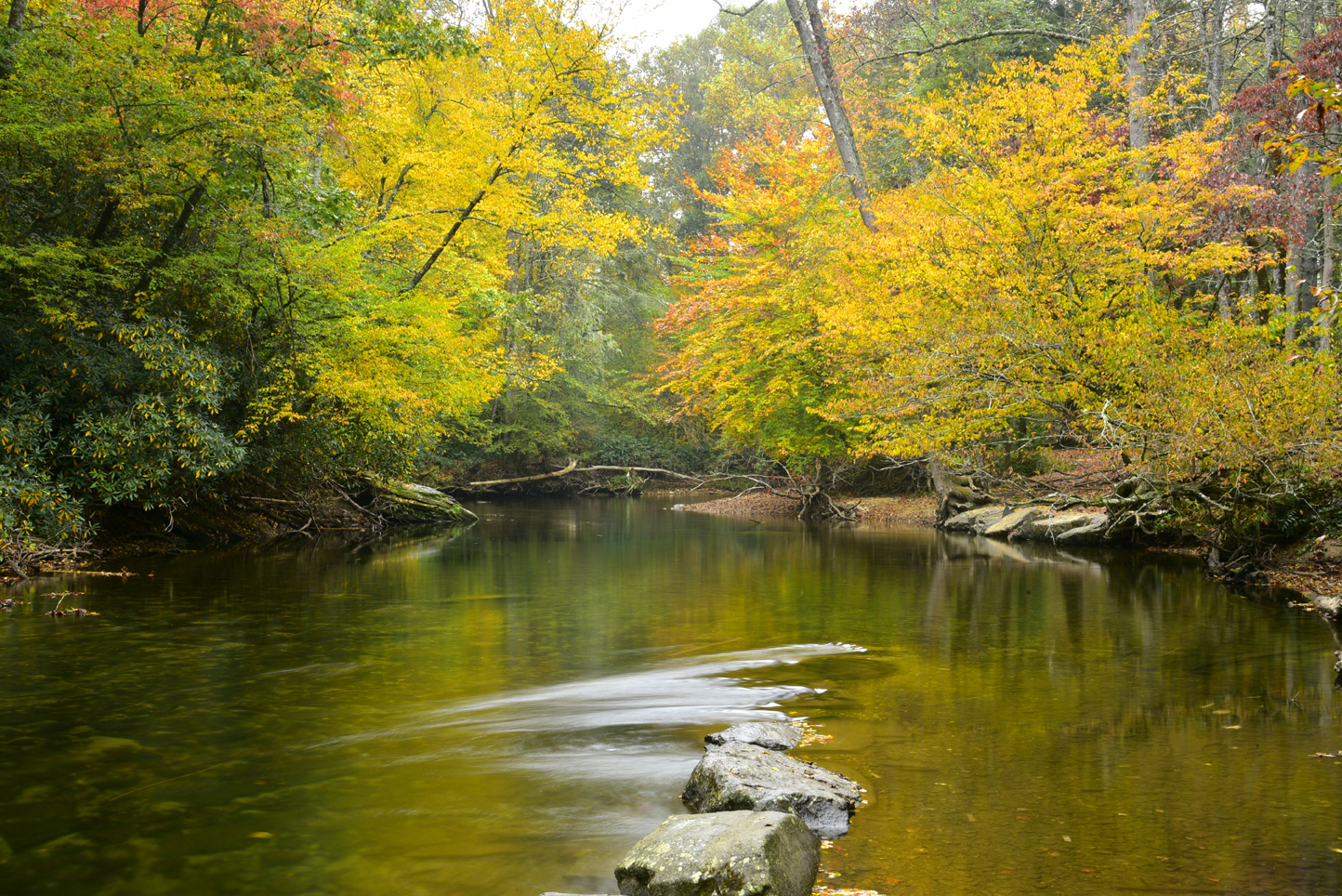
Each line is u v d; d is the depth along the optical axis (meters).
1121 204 14.47
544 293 32.50
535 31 16.05
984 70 26.61
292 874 3.57
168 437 12.36
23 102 10.97
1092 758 4.86
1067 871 3.46
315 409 15.53
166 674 6.95
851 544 18.09
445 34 13.58
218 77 11.66
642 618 9.58
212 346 13.37
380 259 18.45
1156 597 10.73
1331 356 10.84
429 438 20.25
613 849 3.79
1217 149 14.48
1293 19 23.89
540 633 8.73
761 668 7.17
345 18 13.38
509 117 16.48
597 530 21.83
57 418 12.42
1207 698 6.16
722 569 13.95
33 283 11.95
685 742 5.27
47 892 3.41
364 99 15.32
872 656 7.62
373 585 11.99
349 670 7.12
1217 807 4.11
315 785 4.55
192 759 4.96
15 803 4.31
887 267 17.02
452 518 24.03
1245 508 11.73
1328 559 11.33
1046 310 13.06
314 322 14.97
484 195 16.75
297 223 13.85
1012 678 6.81
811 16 21.33
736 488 37.44
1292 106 11.85
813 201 22.81
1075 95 14.07
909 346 14.48
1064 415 13.77
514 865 3.64
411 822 4.09
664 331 27.75
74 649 7.80
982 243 14.17
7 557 11.68
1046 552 16.19
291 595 11.01
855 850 3.67
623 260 38.59
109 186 11.41
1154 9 22.17
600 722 5.69
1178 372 11.34
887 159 29.12
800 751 5.00
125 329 11.94
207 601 10.41
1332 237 19.39
